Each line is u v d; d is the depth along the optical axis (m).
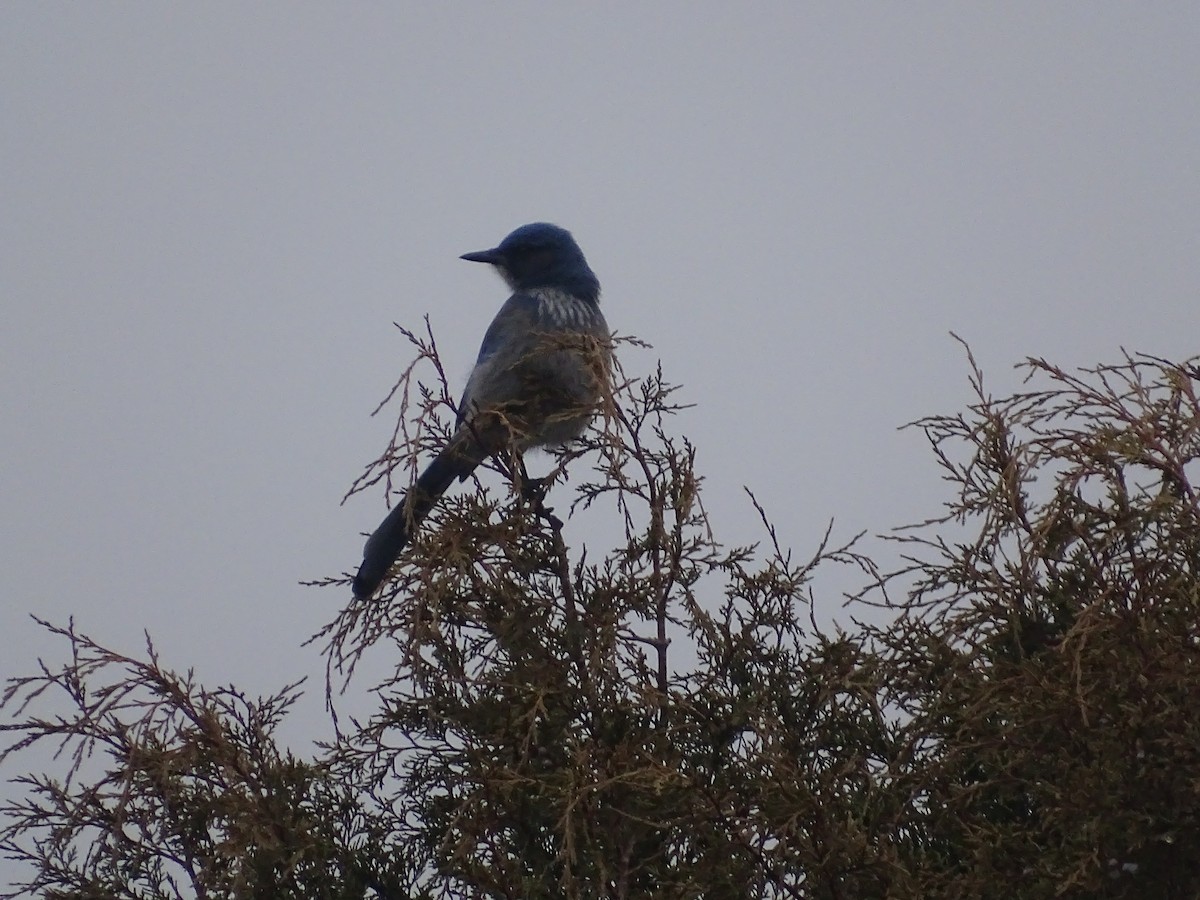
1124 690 10.09
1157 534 10.45
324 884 12.10
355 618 12.66
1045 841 10.77
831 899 10.54
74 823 12.09
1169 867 10.05
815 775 11.42
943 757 10.92
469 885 11.26
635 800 11.30
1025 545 11.12
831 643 12.62
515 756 12.22
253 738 12.57
